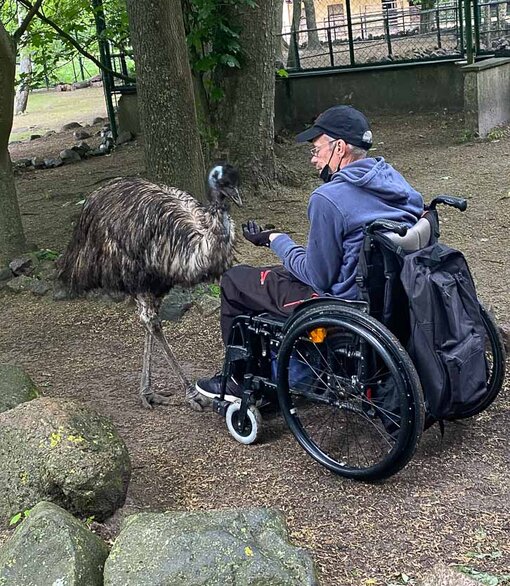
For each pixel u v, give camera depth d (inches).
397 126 484.7
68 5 432.5
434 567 112.6
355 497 137.3
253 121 345.1
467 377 136.5
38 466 129.4
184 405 177.5
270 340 150.9
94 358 207.6
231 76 342.0
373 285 136.3
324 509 134.8
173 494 143.3
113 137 529.0
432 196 331.9
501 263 244.7
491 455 145.9
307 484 142.6
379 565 119.5
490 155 395.9
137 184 175.6
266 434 160.7
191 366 197.3
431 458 146.4
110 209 173.6
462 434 153.4
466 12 457.7
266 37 339.3
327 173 146.9
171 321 222.8
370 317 132.4
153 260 167.2
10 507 130.1
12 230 273.9
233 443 159.0
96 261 175.9
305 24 820.6
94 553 111.8
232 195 164.2
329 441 154.9
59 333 225.6
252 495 140.9
